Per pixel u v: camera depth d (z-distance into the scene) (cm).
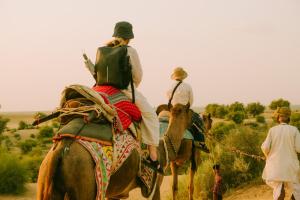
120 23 643
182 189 1345
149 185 649
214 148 1517
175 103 945
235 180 1417
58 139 523
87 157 507
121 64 609
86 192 499
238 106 9725
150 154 648
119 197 646
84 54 638
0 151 1923
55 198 495
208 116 1177
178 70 961
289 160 848
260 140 1503
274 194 852
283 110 886
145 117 630
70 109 554
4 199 1620
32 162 2572
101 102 556
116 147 556
